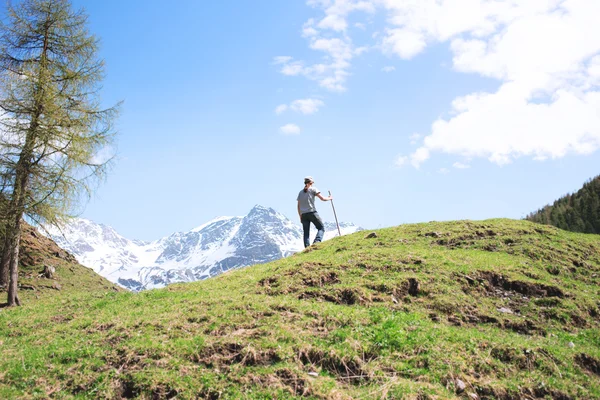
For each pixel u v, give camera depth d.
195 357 9.34
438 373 8.95
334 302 12.70
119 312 12.73
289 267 15.35
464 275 14.59
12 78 22.80
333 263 15.42
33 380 8.71
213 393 8.40
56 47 24.61
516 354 9.79
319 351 9.45
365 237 20.77
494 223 22.00
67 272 31.42
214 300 12.52
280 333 10.10
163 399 8.26
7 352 10.36
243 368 8.98
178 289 15.02
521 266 16.19
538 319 12.70
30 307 15.43
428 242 19.33
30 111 22.83
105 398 8.26
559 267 17.12
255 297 12.66
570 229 128.38
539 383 8.96
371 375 8.88
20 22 23.58
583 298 14.19
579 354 10.22
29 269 29.41
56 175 22.66
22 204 22.20
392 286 13.27
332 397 8.15
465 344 10.02
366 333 10.21
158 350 9.48
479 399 8.48
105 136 24.69
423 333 10.30
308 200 21.17
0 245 25.39
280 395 8.19
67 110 23.92
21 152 22.53
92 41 24.97
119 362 9.26
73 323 12.14
